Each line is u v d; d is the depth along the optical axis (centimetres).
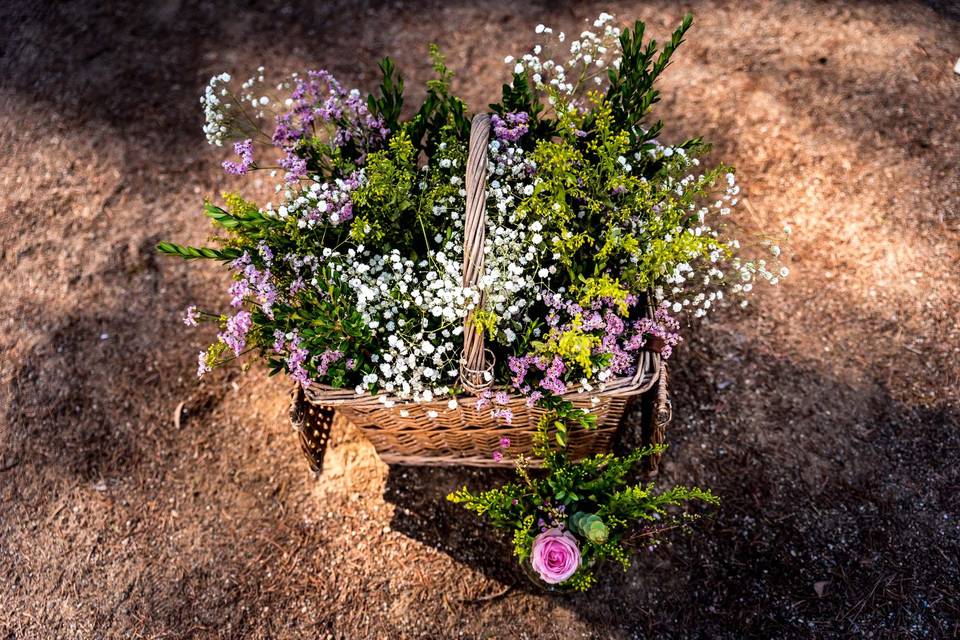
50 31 409
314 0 409
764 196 318
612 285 168
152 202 346
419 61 381
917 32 356
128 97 379
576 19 388
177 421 289
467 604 244
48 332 314
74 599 258
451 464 259
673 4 386
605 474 200
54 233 341
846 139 328
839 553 241
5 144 371
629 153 204
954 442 257
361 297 174
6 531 273
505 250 179
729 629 232
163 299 319
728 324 288
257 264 183
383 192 179
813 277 295
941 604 230
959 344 275
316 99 207
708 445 265
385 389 190
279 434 285
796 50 359
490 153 190
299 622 247
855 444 260
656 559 244
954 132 321
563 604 241
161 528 268
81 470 282
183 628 249
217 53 392
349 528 263
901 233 301
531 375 188
